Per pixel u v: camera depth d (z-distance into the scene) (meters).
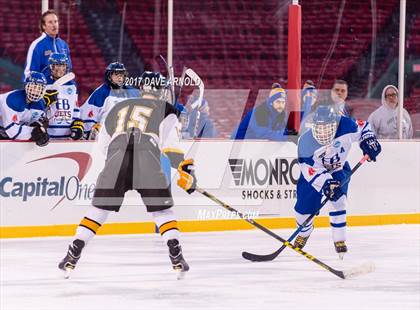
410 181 20.59
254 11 28.48
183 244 16.66
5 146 16.77
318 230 19.17
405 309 10.66
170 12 19.89
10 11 27.02
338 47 27.16
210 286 12.26
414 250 16.06
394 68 25.58
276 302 11.06
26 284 12.29
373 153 14.77
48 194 17.22
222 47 28.22
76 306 10.73
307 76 27.59
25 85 16.67
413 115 23.50
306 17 27.84
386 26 26.20
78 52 26.88
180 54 27.73
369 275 13.32
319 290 11.99
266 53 28.56
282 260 14.87
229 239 17.45
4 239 16.84
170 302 11.02
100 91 17.44
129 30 27.48
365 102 25.47
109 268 13.79
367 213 20.09
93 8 27.02
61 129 17.31
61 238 17.08
